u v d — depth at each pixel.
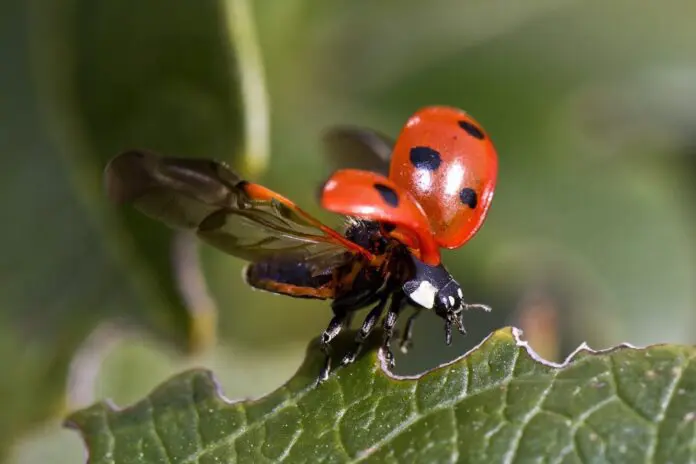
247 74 0.07
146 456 0.06
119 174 0.06
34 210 0.07
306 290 0.07
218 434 0.06
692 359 0.06
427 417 0.06
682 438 0.06
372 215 0.06
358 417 0.06
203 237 0.07
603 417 0.06
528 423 0.06
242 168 0.07
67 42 0.07
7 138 0.07
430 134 0.07
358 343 0.07
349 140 0.07
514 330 0.06
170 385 0.07
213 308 0.07
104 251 0.07
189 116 0.07
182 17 0.07
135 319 0.07
